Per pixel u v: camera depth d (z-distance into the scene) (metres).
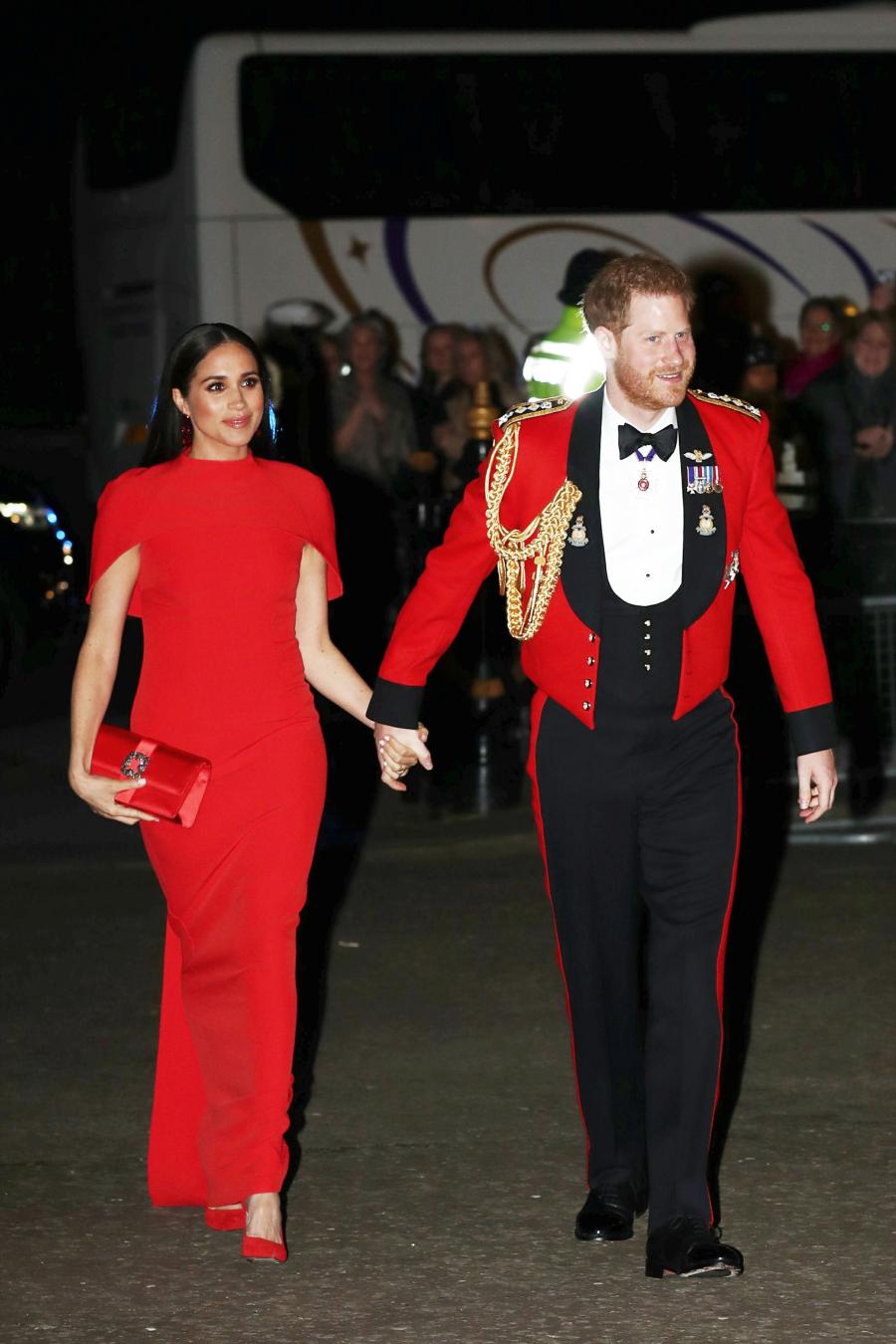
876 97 33.72
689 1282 9.58
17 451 61.66
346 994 14.83
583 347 24.34
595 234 33.28
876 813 20.53
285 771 9.98
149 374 34.38
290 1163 11.37
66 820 21.19
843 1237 10.13
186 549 9.92
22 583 28.03
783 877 18.28
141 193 34.16
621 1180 10.22
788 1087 12.59
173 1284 9.70
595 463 9.43
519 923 16.84
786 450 29.98
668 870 9.76
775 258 33.56
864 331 30.11
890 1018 14.04
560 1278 9.68
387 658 9.91
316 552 10.26
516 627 9.64
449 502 24.34
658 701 9.53
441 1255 9.99
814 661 9.80
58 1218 10.60
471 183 33.03
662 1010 9.77
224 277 32.59
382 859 19.30
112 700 28.89
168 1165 10.55
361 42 32.78
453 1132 11.86
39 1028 14.12
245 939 9.91
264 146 32.62
